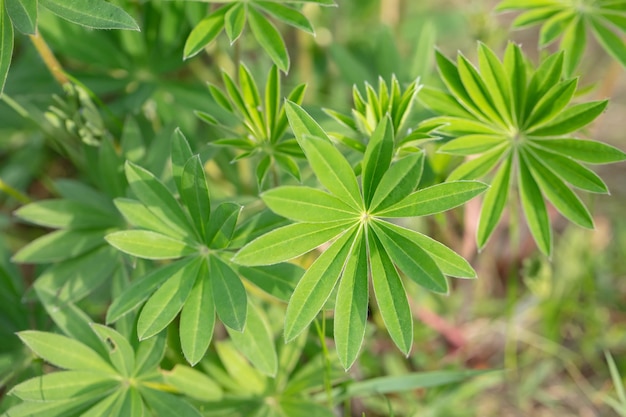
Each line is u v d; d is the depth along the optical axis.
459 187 0.47
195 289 0.50
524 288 0.73
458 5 0.82
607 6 0.59
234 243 0.50
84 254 0.58
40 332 0.52
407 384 0.60
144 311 0.49
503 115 0.54
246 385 0.58
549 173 0.54
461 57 0.54
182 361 0.60
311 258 0.61
